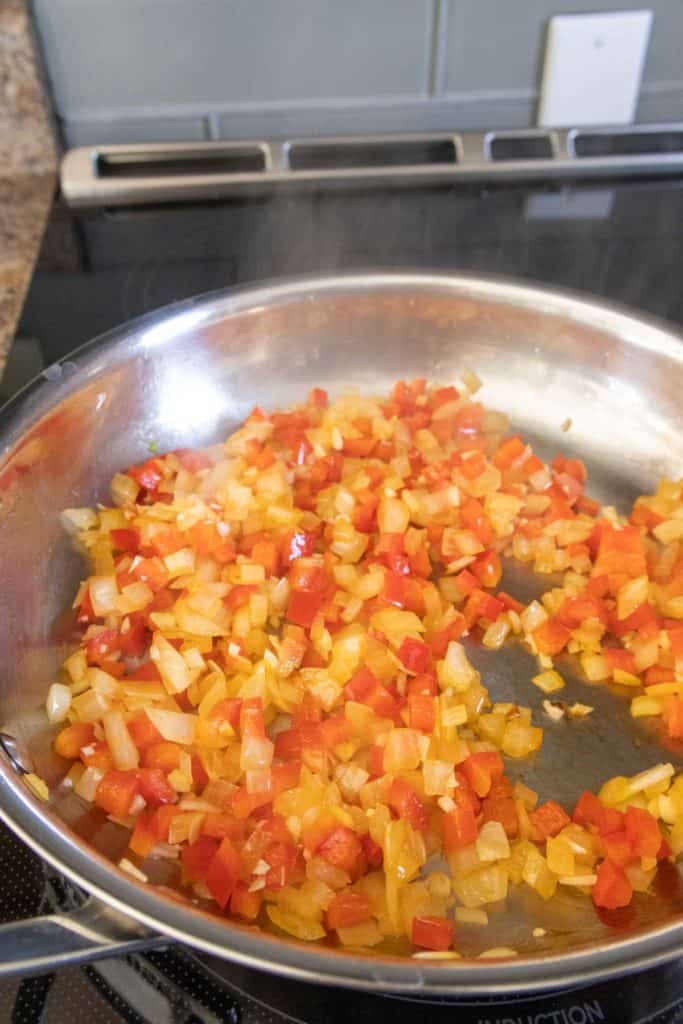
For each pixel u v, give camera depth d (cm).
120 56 91
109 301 85
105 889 51
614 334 78
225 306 78
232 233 90
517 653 73
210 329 79
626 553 74
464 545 76
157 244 89
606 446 81
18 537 70
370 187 94
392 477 79
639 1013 55
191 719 67
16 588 69
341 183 93
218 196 93
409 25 91
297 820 64
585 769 68
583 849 64
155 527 75
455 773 66
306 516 78
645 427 80
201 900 62
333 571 75
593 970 48
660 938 50
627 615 73
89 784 65
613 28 91
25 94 91
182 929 49
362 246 89
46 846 53
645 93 96
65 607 73
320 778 65
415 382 83
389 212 92
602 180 95
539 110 96
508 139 96
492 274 80
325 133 96
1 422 70
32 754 65
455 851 64
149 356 77
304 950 48
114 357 75
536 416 83
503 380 83
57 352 81
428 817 65
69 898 59
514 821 65
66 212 92
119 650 72
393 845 63
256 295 79
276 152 94
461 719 67
